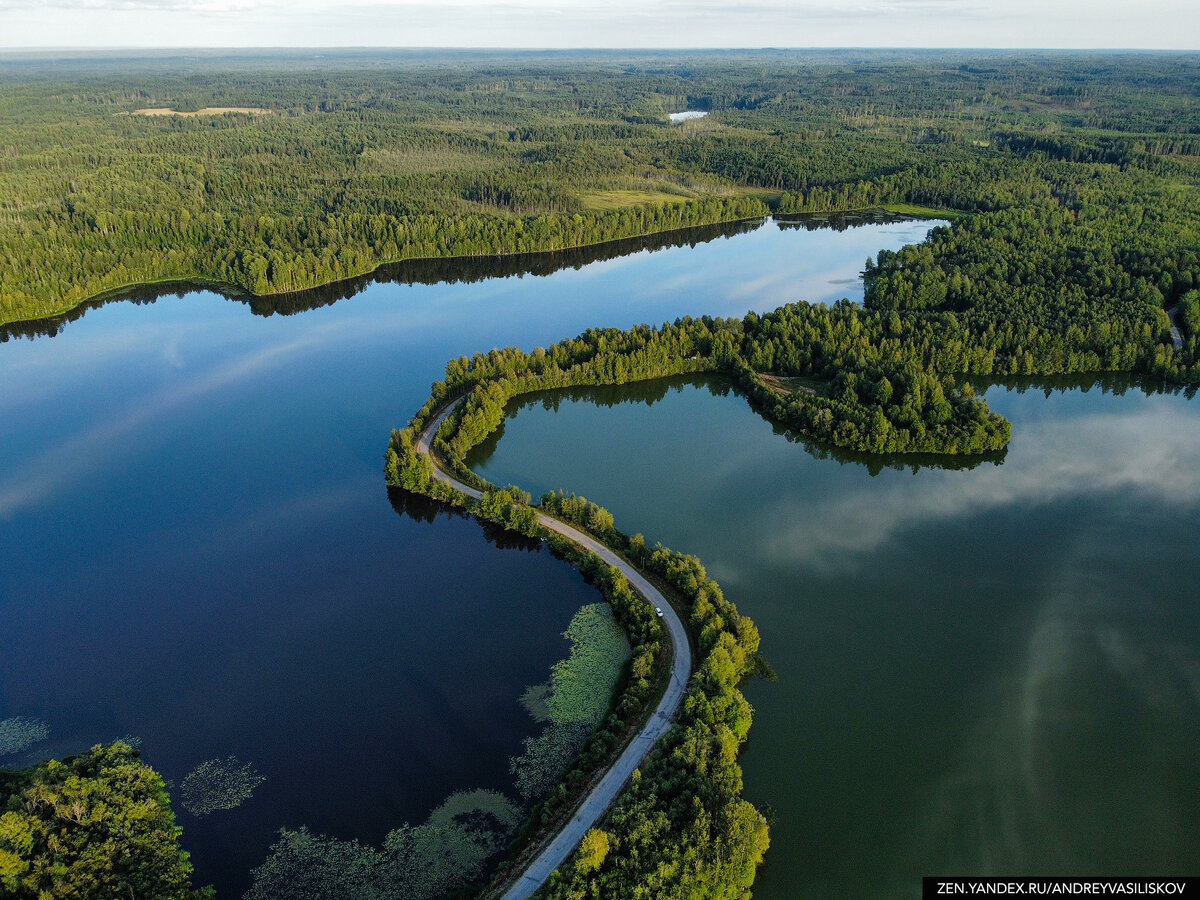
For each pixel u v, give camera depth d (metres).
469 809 95.62
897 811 96.88
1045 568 142.12
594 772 96.00
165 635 128.75
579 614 129.25
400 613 132.62
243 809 96.62
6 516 162.75
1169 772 102.88
